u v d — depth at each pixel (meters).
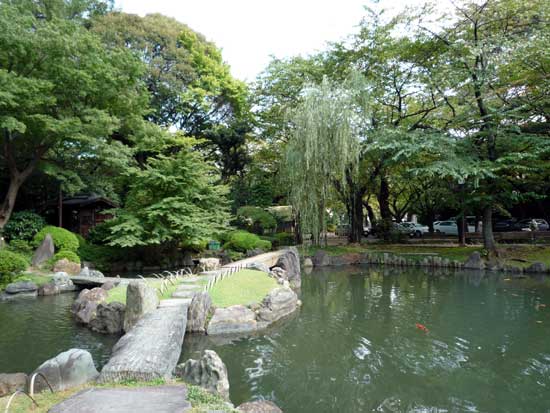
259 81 22.17
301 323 7.95
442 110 19.31
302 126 16.02
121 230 14.21
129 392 3.66
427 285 12.89
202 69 24.03
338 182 18.70
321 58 20.75
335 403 4.49
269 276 10.91
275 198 25.53
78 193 21.70
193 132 25.27
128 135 17.34
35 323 7.88
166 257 16.45
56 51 12.85
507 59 14.59
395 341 6.82
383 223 23.89
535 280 13.43
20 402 3.41
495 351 6.32
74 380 3.88
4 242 13.95
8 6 12.45
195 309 6.96
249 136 25.50
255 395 4.62
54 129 12.57
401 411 4.33
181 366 4.35
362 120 16.30
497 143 16.56
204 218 15.09
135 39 21.28
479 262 16.34
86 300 8.30
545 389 4.93
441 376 5.32
